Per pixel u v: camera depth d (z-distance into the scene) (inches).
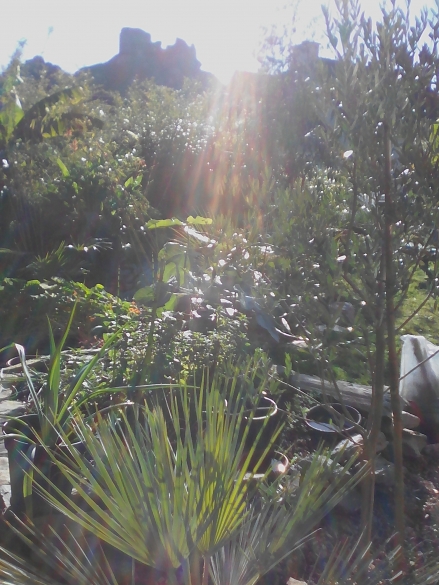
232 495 75.5
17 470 108.3
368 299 93.9
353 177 92.7
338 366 182.1
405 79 87.7
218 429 81.5
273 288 104.7
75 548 95.9
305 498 78.1
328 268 93.4
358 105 88.6
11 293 260.2
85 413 143.8
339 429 106.8
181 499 71.2
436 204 88.4
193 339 173.2
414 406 188.4
